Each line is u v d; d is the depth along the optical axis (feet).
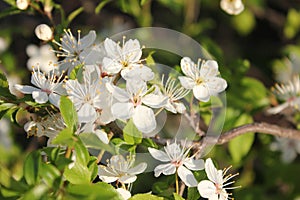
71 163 1.55
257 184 2.41
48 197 1.51
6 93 1.71
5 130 2.33
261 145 2.40
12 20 2.41
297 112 2.15
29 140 2.32
